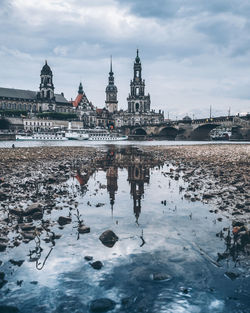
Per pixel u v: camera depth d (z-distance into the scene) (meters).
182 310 4.11
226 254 5.93
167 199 11.28
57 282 4.86
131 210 9.58
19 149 52.59
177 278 4.99
